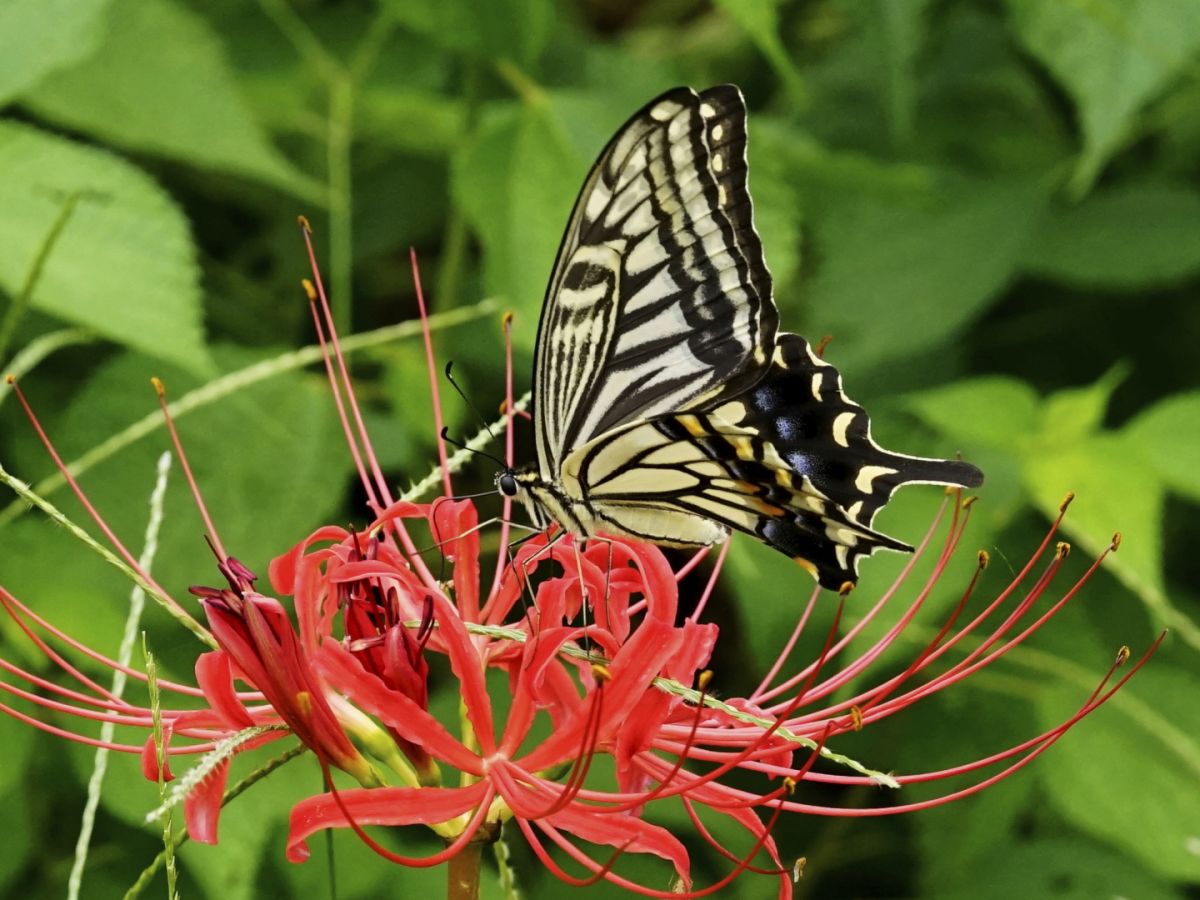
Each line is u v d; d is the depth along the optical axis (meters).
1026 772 0.58
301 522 0.55
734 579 0.56
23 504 0.52
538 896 0.57
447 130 0.60
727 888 0.58
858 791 0.61
